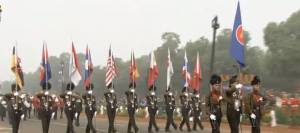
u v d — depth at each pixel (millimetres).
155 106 33938
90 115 30859
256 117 20672
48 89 26344
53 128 38500
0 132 34156
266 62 96375
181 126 35500
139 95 125438
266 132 34812
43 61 27438
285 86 91125
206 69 107625
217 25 48906
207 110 19906
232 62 104938
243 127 37719
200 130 36031
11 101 25828
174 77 117312
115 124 43688
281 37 93000
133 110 31844
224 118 43562
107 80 32781
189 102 35344
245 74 36281
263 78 95562
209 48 114562
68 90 30469
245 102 20812
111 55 34094
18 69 26969
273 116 40281
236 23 21781
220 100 19906
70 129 30156
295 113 41312
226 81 38438
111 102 30703
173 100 34969
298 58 88438
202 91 106438
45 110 25531
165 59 122375
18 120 25969
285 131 35531
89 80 31828
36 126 40969
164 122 46500
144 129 37062
